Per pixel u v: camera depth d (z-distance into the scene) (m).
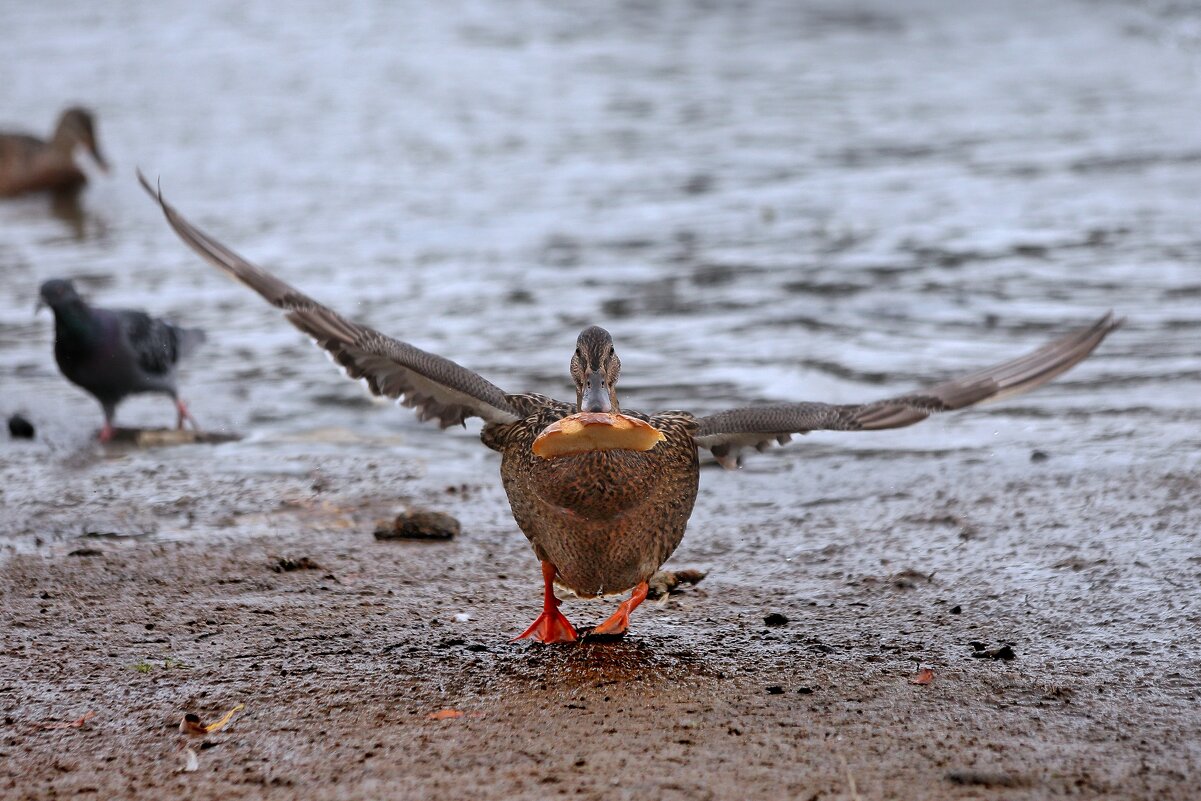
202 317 16.47
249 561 9.11
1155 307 15.27
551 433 6.30
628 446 6.30
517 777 5.93
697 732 6.38
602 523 7.07
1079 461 10.96
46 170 23.22
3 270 18.78
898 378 13.20
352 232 19.70
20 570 8.84
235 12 40.84
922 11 37.78
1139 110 25.64
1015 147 23.34
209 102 29.36
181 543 9.48
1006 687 6.89
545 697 6.84
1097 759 6.04
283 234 19.70
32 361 15.11
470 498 10.67
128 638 7.72
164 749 6.31
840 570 8.87
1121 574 8.42
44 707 6.80
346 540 9.62
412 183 22.48
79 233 20.84
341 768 6.07
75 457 11.97
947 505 10.09
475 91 29.72
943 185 21.17
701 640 7.68
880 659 7.32
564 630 7.68
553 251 18.52
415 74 31.64
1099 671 7.05
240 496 10.67
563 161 23.62
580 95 28.95
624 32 36.22
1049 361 7.68
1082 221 18.91
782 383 13.13
